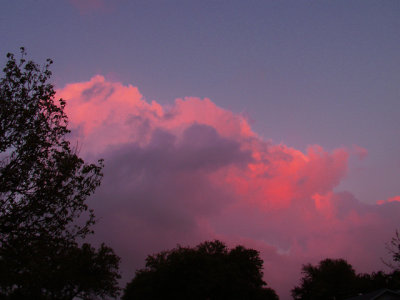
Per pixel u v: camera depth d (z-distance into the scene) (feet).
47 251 46.29
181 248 184.24
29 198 47.11
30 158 48.26
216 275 178.60
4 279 42.57
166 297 169.68
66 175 49.47
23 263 45.50
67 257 51.49
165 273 172.04
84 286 129.39
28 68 52.80
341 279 288.92
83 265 131.34
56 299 110.63
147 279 191.01
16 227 45.11
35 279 46.44
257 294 212.02
